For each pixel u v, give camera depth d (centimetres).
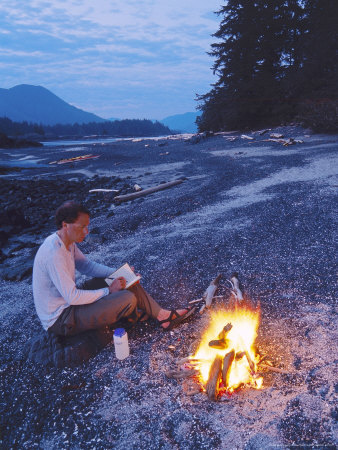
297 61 2430
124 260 516
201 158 1593
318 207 628
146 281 438
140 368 281
